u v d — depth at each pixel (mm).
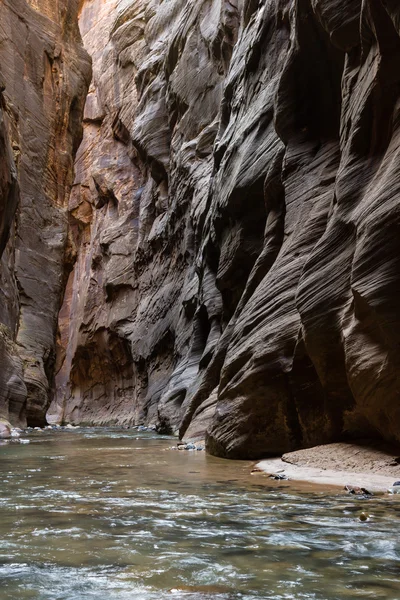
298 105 9836
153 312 28625
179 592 2270
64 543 3092
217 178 15352
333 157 9023
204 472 6836
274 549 2938
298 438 8297
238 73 15688
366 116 7020
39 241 29656
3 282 23703
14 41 29906
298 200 9383
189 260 23359
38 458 9016
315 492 4996
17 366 20969
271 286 9219
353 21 7582
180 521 3678
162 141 30000
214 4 23828
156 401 26250
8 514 3961
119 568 2619
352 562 2691
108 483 5746
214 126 22531
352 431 7477
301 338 7977
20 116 29656
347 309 6863
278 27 12664
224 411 9273
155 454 9812
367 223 6121
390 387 6098
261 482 5777
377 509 4082
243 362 9180
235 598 2193
